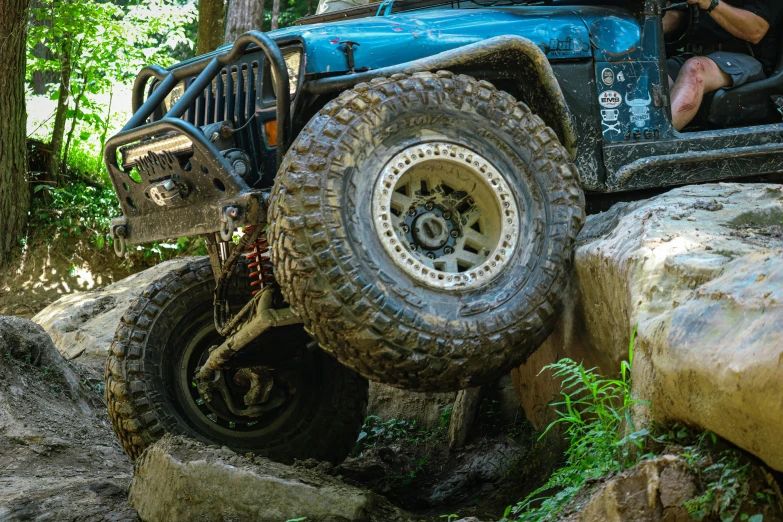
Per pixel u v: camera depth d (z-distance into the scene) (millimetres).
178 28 15281
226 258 4469
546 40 4098
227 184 3596
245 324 4215
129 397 4477
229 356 4348
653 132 4285
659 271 2787
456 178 3543
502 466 4980
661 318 2523
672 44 5012
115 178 4109
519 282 3455
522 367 4383
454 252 3523
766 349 2002
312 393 4855
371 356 3225
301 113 3771
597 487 2576
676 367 2320
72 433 5555
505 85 4090
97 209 13156
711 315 2299
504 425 5465
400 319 3227
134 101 4555
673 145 4309
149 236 4059
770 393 1961
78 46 14008
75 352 8367
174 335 4664
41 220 12898
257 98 3873
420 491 5203
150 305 4641
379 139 3371
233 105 4016
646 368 2625
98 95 15648
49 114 15297
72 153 14070
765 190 3457
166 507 3520
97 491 4207
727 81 4707
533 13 4238
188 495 3451
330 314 3197
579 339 3625
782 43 4848
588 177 4180
